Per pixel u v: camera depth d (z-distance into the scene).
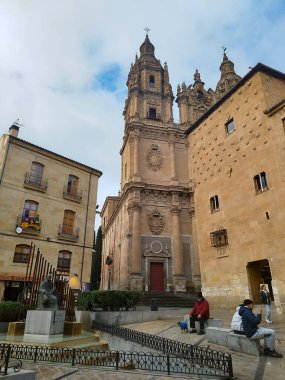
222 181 18.83
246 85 18.17
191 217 37.00
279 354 6.87
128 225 35.31
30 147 23.89
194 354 6.77
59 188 25.05
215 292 17.75
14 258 21.06
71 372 6.60
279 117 15.50
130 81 46.56
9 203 21.66
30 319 10.92
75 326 11.87
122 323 14.89
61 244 23.75
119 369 6.66
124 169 43.38
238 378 5.48
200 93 47.47
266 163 15.77
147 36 52.03
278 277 13.89
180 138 41.25
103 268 56.72
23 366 7.02
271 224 14.81
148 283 32.59
